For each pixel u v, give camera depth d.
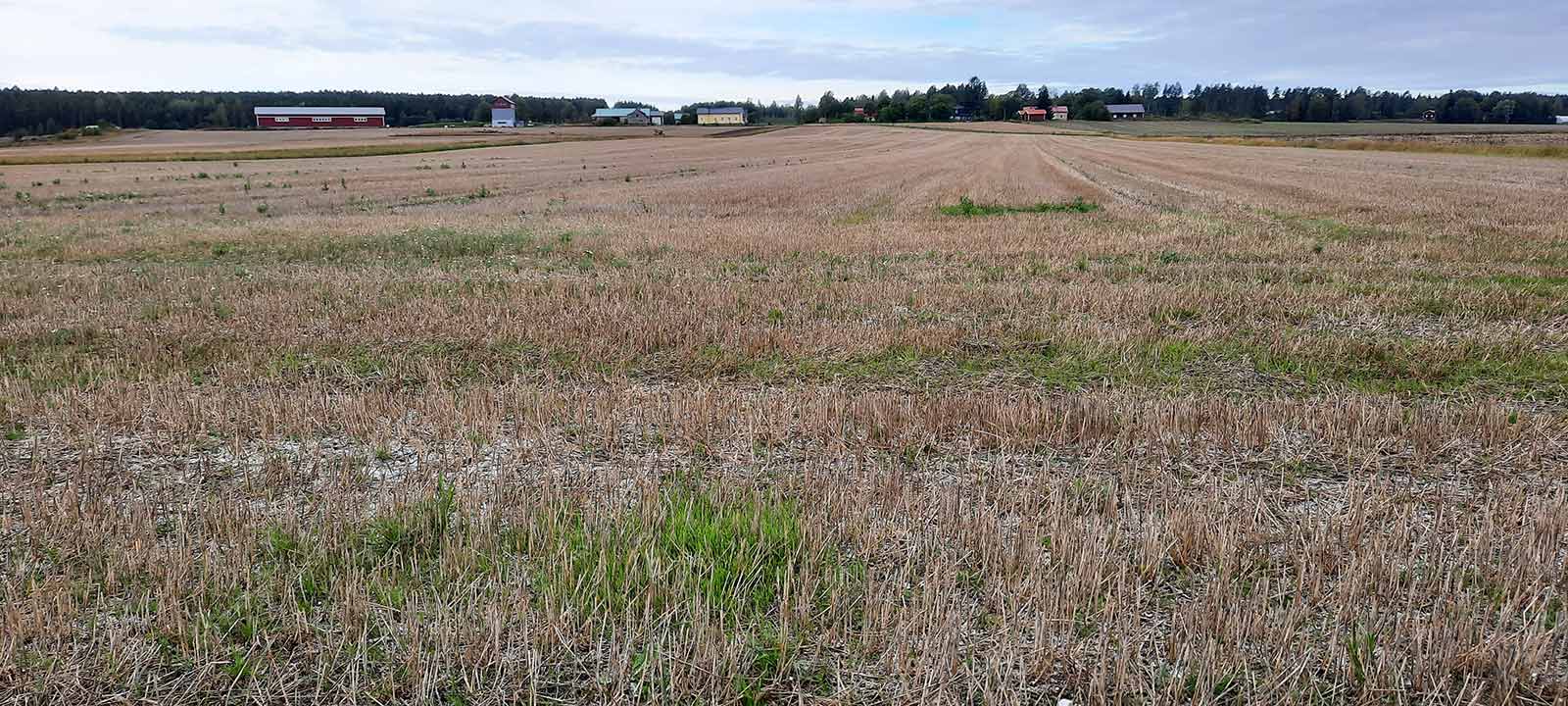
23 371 7.97
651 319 9.45
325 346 8.71
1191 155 54.56
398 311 10.10
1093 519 4.55
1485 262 13.06
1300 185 29.17
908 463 5.57
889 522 4.59
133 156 61.44
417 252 15.30
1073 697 3.40
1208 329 9.02
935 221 19.50
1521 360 7.86
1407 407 6.48
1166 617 3.86
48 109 116.25
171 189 33.22
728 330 9.01
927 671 3.47
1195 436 5.88
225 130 117.12
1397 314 9.80
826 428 6.02
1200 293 10.63
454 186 33.97
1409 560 4.15
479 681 3.49
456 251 15.32
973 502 4.94
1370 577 4.00
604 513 4.66
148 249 16.11
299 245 16.14
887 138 87.06
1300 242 15.05
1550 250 13.94
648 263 13.73
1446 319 9.50
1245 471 5.42
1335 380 7.48
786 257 14.23
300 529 4.57
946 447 5.80
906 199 25.66
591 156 61.06
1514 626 3.76
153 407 6.59
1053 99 174.25
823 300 10.65
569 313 9.91
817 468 5.42
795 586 3.99
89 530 4.52
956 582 4.09
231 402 6.69
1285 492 5.09
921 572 4.19
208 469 5.53
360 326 9.48
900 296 10.80
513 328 9.14
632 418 6.28
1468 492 5.09
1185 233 16.41
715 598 3.88
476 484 5.18
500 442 5.94
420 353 8.49
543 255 14.76
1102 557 4.08
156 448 5.87
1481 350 8.12
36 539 4.49
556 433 6.07
